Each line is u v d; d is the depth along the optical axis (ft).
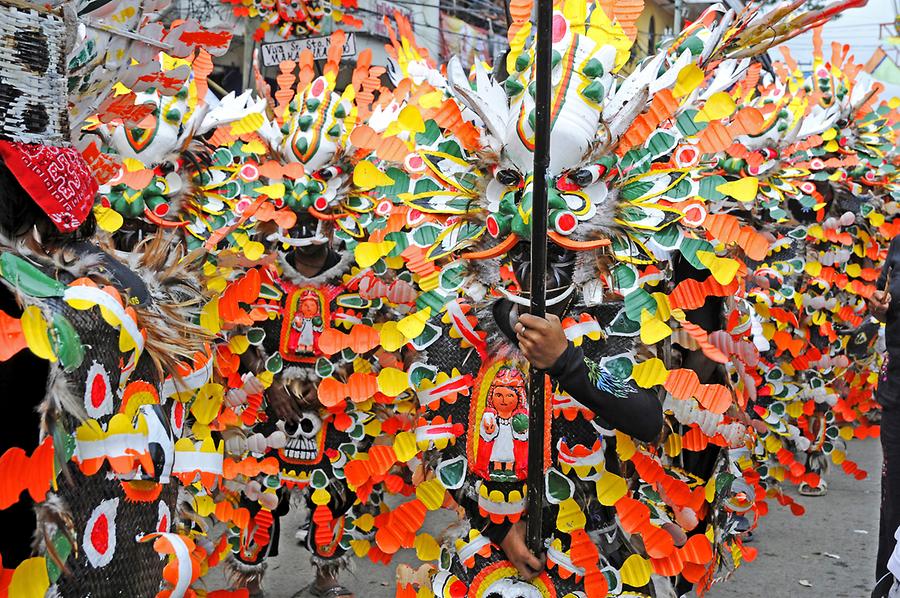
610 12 7.71
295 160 14.10
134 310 4.93
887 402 11.24
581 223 7.39
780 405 16.20
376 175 8.02
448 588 7.91
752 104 16.28
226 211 13.07
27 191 4.55
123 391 4.88
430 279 7.97
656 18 36.45
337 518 14.23
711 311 9.61
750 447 13.71
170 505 5.48
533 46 7.50
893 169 22.02
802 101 17.07
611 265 7.50
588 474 7.52
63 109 4.82
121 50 6.55
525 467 7.48
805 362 16.57
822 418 18.99
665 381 7.32
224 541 10.28
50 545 4.35
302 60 15.01
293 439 13.96
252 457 12.19
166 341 5.31
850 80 20.04
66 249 4.97
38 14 4.61
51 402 4.35
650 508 7.98
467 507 7.89
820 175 19.10
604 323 7.53
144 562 5.05
